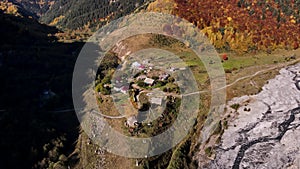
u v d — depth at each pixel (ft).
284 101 235.61
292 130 216.74
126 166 207.51
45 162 225.76
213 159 211.61
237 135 219.20
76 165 221.87
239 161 208.54
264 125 221.66
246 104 237.04
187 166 209.87
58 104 298.35
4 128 246.88
